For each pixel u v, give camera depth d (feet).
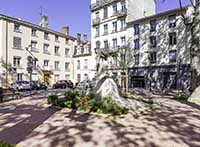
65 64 163.53
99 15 154.92
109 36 146.92
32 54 137.28
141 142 23.09
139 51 128.16
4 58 120.37
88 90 56.18
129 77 130.62
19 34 129.39
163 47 116.67
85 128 28.71
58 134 26.14
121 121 32.68
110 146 21.94
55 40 155.63
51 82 150.92
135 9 141.59
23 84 107.55
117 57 124.77
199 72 55.01
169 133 26.37
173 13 111.86
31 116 37.06
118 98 45.83
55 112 40.50
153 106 45.73
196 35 55.77
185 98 60.08
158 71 118.11
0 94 59.93
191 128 28.73
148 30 123.85
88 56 160.66
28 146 22.12
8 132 27.27
